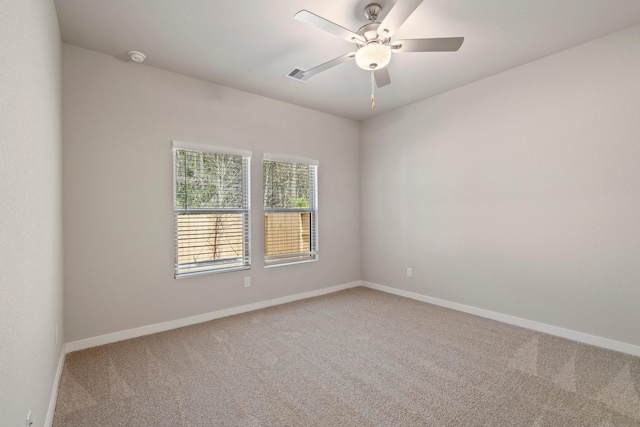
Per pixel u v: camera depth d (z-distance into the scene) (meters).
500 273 3.27
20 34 1.19
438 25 2.40
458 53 2.83
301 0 2.09
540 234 2.97
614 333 2.56
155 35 2.50
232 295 3.53
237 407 1.85
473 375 2.19
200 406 1.86
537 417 1.74
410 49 2.21
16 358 1.11
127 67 2.88
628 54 2.47
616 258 2.55
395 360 2.42
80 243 2.64
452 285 3.70
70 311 2.59
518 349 2.59
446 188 3.73
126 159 2.86
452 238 3.68
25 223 1.26
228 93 3.50
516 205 3.13
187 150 3.23
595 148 2.64
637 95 2.44
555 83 2.85
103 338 2.73
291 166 4.11
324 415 1.77
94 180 2.70
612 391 1.99
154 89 3.02
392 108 4.27
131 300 2.88
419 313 3.53
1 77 0.96
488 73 3.24
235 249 3.58
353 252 4.79
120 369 2.29
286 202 4.05
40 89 1.58
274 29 2.43
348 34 2.08
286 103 4.00
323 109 4.28
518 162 3.11
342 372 2.24
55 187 2.11
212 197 3.41
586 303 2.71
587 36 2.58
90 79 2.69
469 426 1.68
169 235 3.11
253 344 2.72
